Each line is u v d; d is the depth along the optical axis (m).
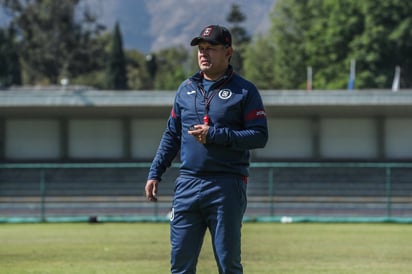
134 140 85.50
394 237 44.12
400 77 146.00
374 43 143.50
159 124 85.56
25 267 29.83
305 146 84.25
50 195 74.50
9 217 63.56
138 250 36.00
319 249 36.72
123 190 76.62
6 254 34.69
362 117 83.94
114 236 44.72
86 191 76.38
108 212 71.44
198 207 16.14
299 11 176.62
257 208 70.44
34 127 85.38
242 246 38.16
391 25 145.50
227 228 15.95
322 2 174.75
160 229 50.91
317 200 71.81
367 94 77.62
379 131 83.75
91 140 85.56
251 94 16.16
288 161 84.44
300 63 171.62
